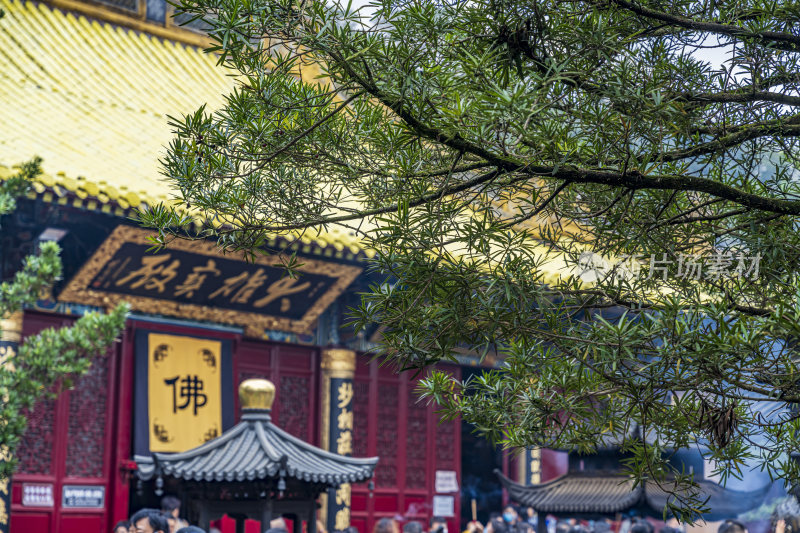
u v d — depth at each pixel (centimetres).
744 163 706
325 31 530
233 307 3166
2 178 2427
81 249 2847
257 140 603
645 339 568
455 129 530
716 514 2141
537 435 687
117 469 2952
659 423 651
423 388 708
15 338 2708
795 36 615
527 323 614
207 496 1811
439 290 616
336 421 3472
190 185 621
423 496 3741
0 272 2728
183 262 2878
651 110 546
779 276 652
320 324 3519
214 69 3550
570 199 701
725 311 566
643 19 679
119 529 1703
